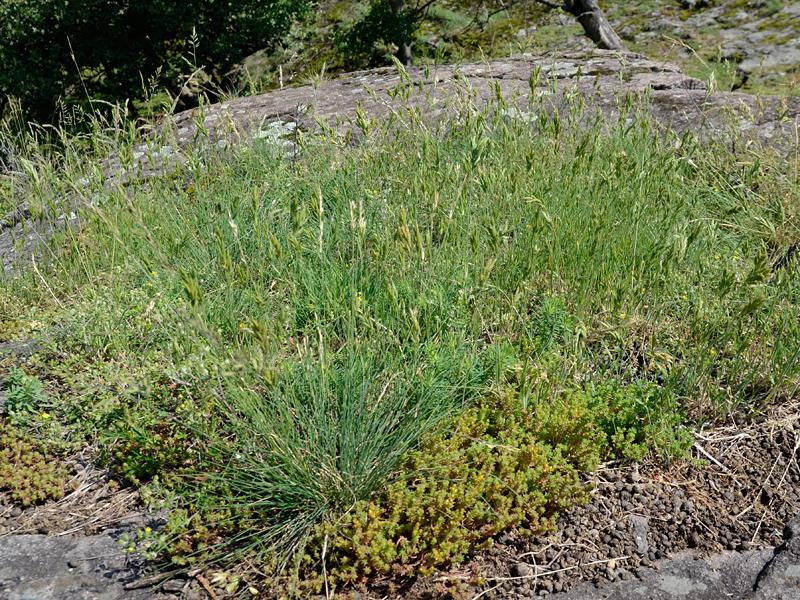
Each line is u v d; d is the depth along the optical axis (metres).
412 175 4.91
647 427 3.45
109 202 4.93
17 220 6.12
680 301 4.09
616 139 5.15
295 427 3.24
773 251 4.59
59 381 3.93
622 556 3.03
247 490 3.16
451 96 6.01
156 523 3.12
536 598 2.86
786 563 2.96
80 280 4.91
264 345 2.90
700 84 6.94
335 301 3.83
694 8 14.59
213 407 3.52
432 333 3.84
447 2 15.52
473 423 3.38
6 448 3.48
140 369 3.58
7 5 12.61
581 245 4.27
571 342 3.82
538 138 5.18
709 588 2.90
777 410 3.69
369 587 2.88
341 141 5.24
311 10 14.38
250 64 14.31
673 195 4.59
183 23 12.97
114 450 3.47
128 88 13.25
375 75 8.41
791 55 12.21
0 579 2.91
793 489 3.30
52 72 12.95
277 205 4.98
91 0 12.56
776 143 5.79
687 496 3.27
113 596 2.83
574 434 3.37
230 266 3.71
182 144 6.84
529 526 3.12
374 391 3.32
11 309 4.76
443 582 2.90
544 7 14.52
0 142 6.66
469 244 4.24
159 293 3.92
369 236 4.15
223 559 2.93
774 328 3.95
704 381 3.66
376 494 3.14
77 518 3.19
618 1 15.49
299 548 2.96
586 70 7.56
